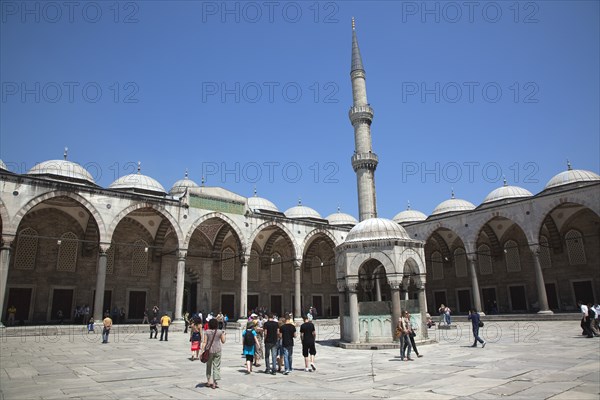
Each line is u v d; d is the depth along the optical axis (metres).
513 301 40.72
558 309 37.69
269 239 43.47
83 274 33.28
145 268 36.28
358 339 18.67
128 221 35.62
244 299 34.34
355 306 19.06
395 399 8.48
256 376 11.80
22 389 10.06
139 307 35.34
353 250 19.52
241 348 19.72
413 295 35.38
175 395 9.32
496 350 15.93
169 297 36.84
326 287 48.44
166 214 31.73
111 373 12.50
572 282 37.09
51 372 12.71
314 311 39.94
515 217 34.59
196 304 38.47
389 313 18.61
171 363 14.73
